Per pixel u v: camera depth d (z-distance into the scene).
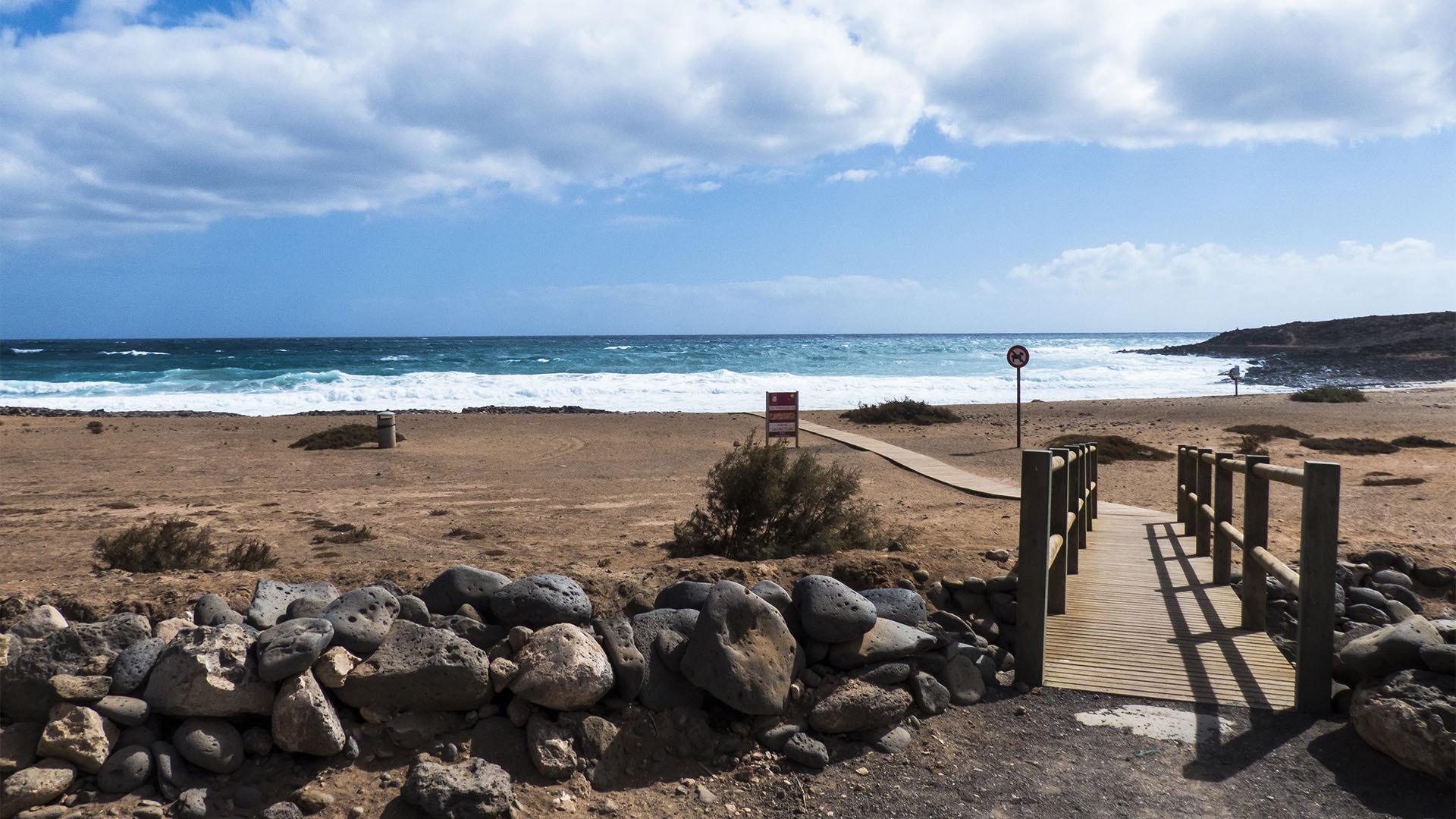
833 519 9.02
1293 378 58.00
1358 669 4.64
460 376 46.94
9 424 25.59
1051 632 6.08
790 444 22.48
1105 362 73.88
